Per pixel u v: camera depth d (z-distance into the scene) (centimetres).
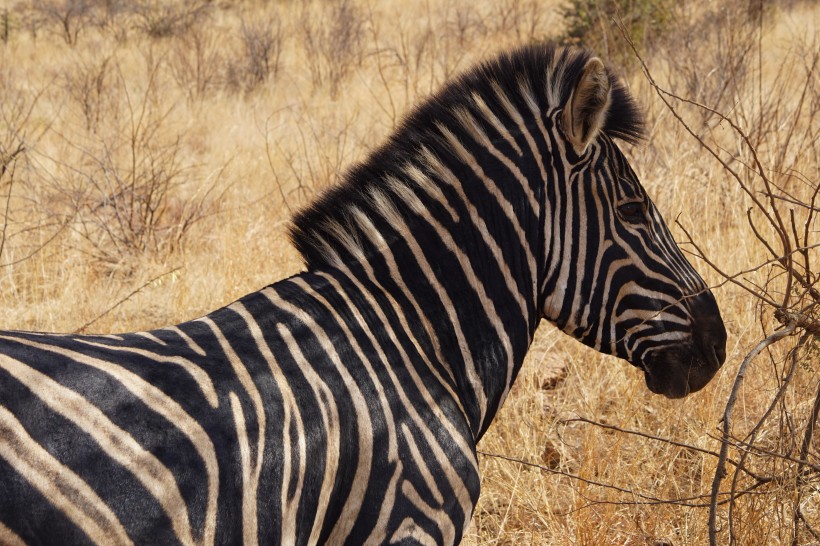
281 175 702
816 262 406
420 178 204
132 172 614
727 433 215
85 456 144
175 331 173
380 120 766
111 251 556
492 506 320
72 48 1557
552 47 220
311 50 1277
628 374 377
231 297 446
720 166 533
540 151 209
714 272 417
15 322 450
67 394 148
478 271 205
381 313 193
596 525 295
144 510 146
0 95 974
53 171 721
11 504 136
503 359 210
